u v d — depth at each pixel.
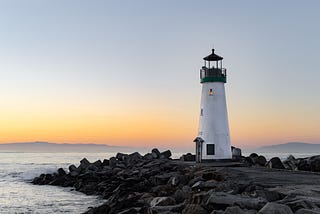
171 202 17.55
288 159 34.50
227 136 38.16
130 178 32.53
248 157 39.06
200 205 14.52
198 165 33.47
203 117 38.50
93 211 20.36
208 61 39.75
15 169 69.62
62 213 25.70
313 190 16.36
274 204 12.76
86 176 41.56
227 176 23.78
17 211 27.09
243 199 14.35
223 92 38.75
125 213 17.28
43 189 39.91
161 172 33.56
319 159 30.88
